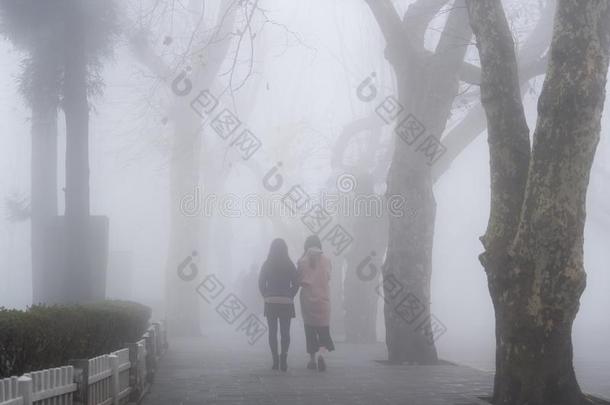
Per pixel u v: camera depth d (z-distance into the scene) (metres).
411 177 17.91
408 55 17.67
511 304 10.59
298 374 15.38
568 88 10.19
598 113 10.34
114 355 10.16
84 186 17.64
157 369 16.16
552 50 10.38
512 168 11.06
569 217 10.29
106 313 11.30
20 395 6.68
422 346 17.80
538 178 10.37
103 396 9.61
